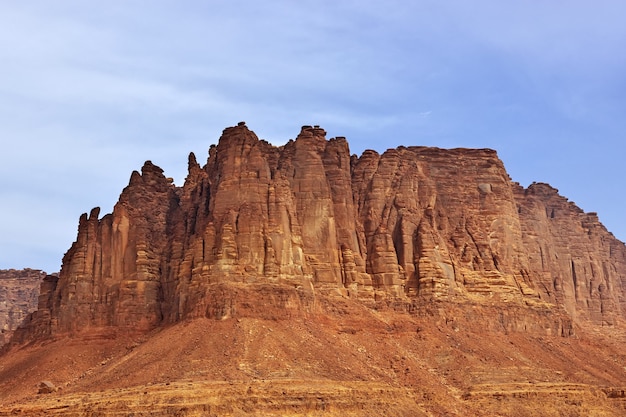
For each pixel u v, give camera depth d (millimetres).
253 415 123562
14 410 128375
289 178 175125
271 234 161250
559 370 165250
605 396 156500
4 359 172000
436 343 161625
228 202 162750
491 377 152750
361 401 133000
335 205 177875
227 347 142000
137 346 157250
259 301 152875
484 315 176625
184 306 160000
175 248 174125
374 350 156125
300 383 132750
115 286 171250
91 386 137875
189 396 124375
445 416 139375
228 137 168750
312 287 163875
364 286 174250
